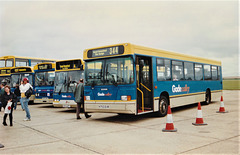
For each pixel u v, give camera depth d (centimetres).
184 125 888
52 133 796
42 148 614
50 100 1678
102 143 649
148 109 1059
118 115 1233
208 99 1652
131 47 956
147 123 958
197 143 629
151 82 1072
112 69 988
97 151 575
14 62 2102
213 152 548
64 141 683
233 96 2544
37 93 1745
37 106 1877
